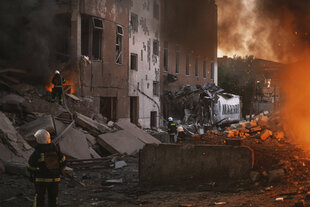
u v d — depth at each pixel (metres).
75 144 13.40
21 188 8.46
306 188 7.70
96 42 21.86
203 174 9.05
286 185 8.23
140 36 26.34
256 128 19.45
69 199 7.99
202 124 29.23
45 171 5.82
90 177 10.70
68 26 21.05
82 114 18.05
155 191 8.95
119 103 23.39
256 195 7.61
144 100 27.02
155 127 28.77
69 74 19.78
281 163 9.45
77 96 19.91
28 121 14.45
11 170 9.70
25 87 17.36
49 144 5.93
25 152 10.93
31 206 7.15
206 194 8.24
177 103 30.81
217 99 30.00
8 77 17.09
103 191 8.95
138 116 26.14
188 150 9.20
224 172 8.89
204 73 40.06
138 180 10.45
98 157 13.98
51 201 5.94
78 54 19.97
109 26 22.19
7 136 10.76
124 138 16.41
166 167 9.34
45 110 15.52
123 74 23.86
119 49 23.92
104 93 21.84
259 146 13.87
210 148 9.03
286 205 6.29
